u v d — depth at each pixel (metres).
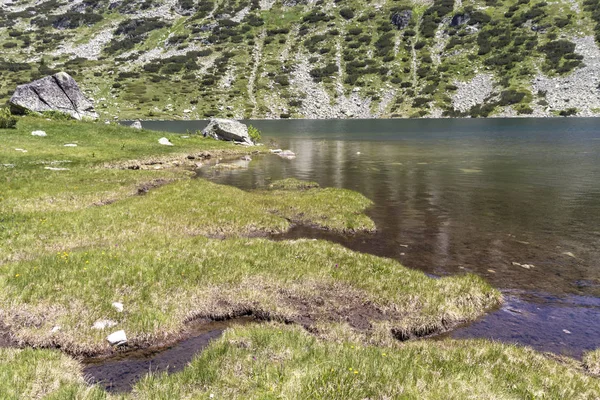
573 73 153.62
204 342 9.85
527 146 64.06
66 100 59.19
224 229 20.06
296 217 23.23
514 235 20.02
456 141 75.44
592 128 95.00
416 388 6.97
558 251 17.70
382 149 64.12
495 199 28.09
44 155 35.41
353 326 10.92
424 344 10.11
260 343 8.98
